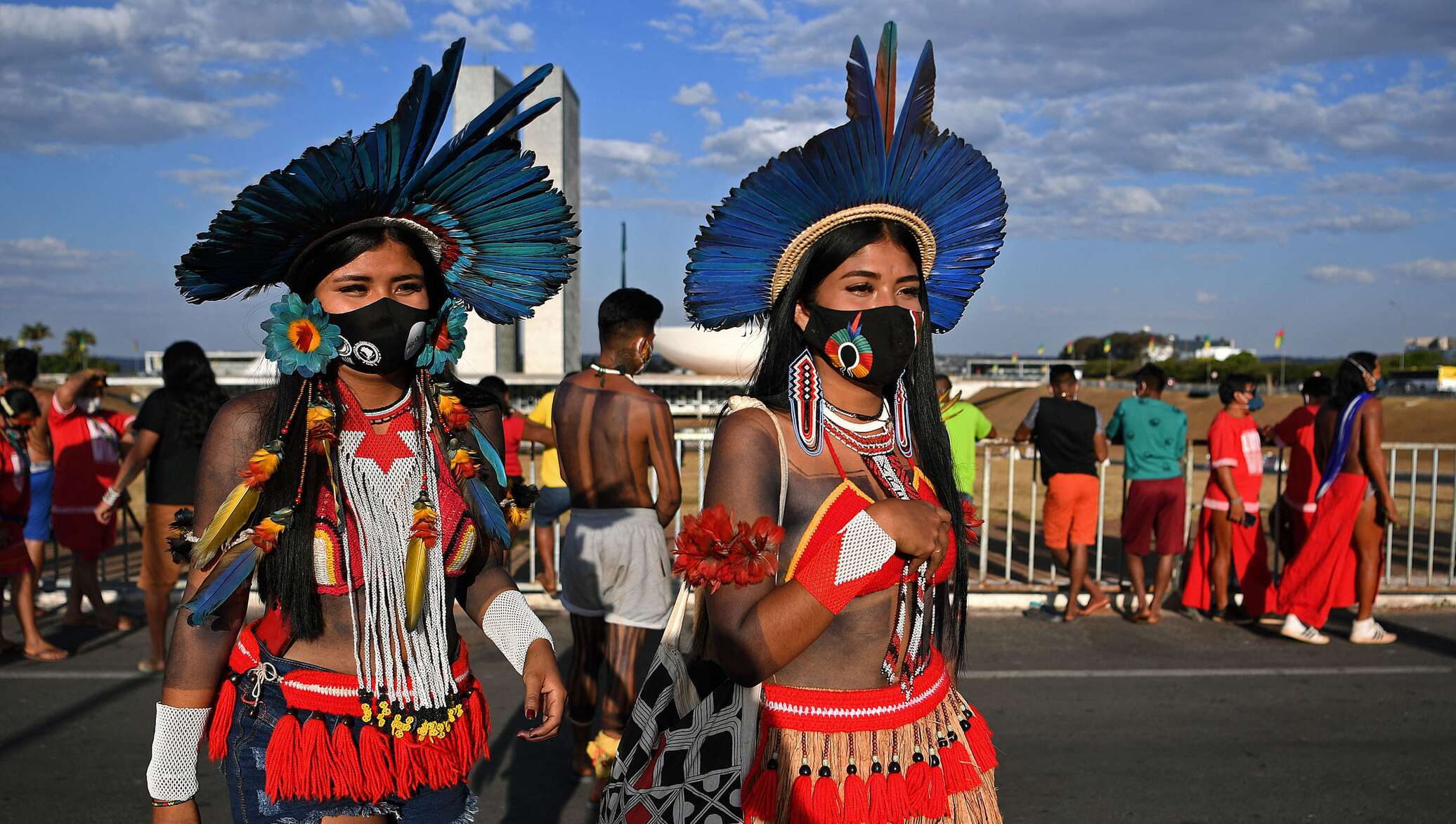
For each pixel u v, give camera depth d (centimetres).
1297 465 677
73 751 456
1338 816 398
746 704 187
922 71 199
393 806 196
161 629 569
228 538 183
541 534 727
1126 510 705
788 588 173
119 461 676
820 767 185
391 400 206
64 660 596
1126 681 573
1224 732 491
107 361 10031
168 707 188
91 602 670
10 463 578
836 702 188
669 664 196
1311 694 549
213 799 409
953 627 219
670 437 404
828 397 199
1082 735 486
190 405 543
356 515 195
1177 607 746
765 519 170
